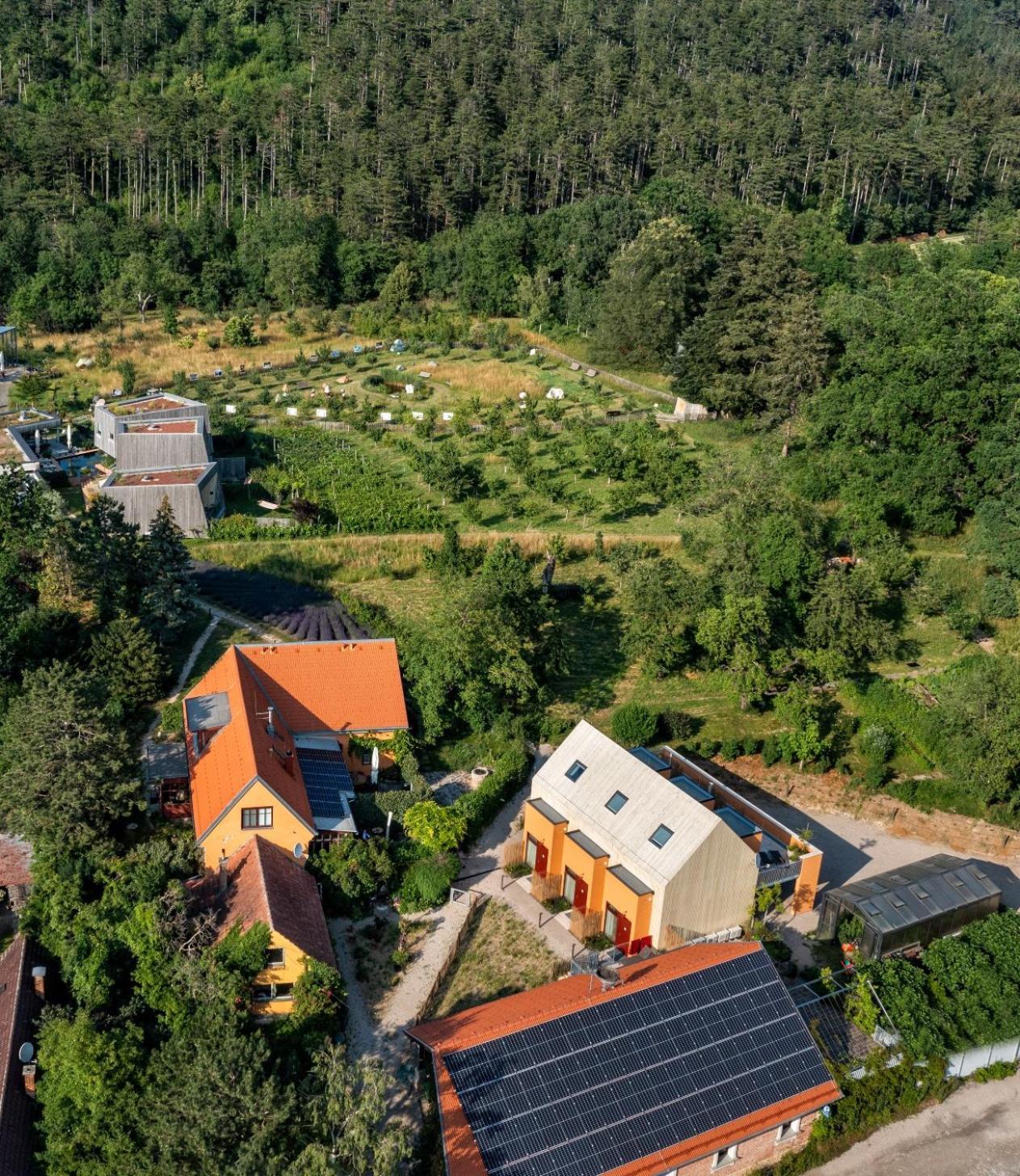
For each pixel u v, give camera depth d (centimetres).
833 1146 4588
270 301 15688
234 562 8906
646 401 12325
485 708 6981
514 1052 4266
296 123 18400
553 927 5538
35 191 16612
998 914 5538
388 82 18738
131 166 17712
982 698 6606
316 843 5725
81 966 5034
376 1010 5050
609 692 7519
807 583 7656
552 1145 4053
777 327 11231
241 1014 4669
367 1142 3828
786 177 17575
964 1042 4978
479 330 14638
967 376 9369
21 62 19562
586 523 9581
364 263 15762
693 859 5203
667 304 12794
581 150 17362
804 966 5397
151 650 7069
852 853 6325
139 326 14700
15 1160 4334
